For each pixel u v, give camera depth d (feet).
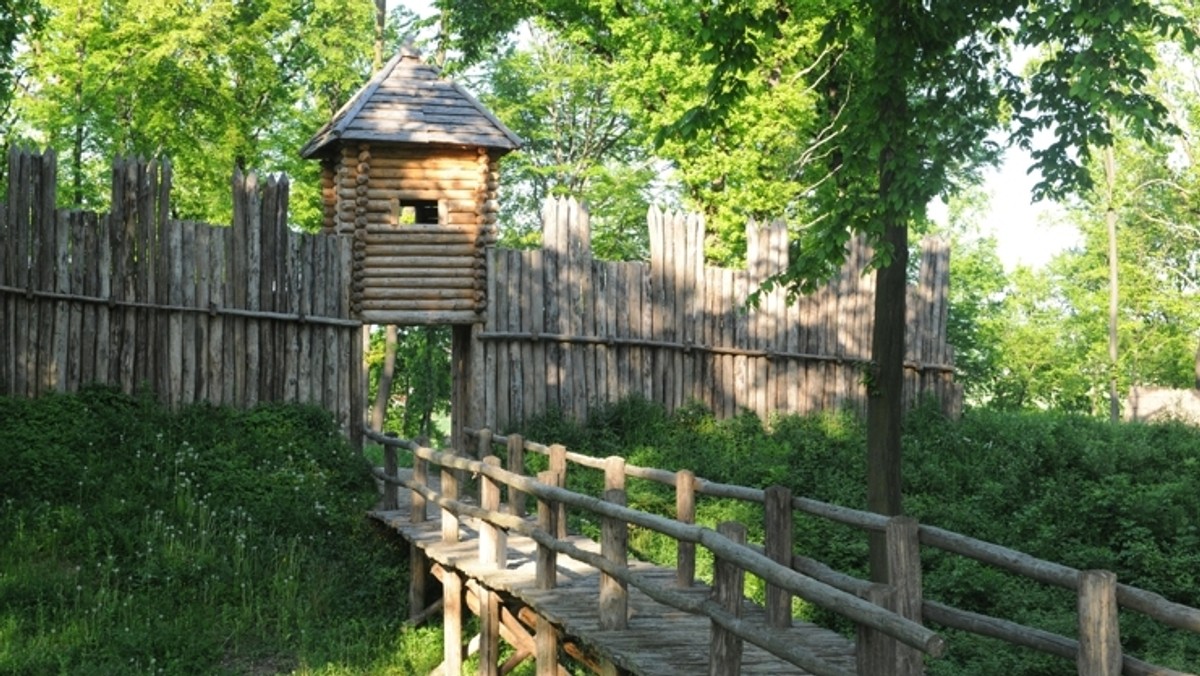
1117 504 67.05
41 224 70.64
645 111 106.63
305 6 128.77
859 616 23.73
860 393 95.40
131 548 59.21
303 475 68.64
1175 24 47.96
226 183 112.27
